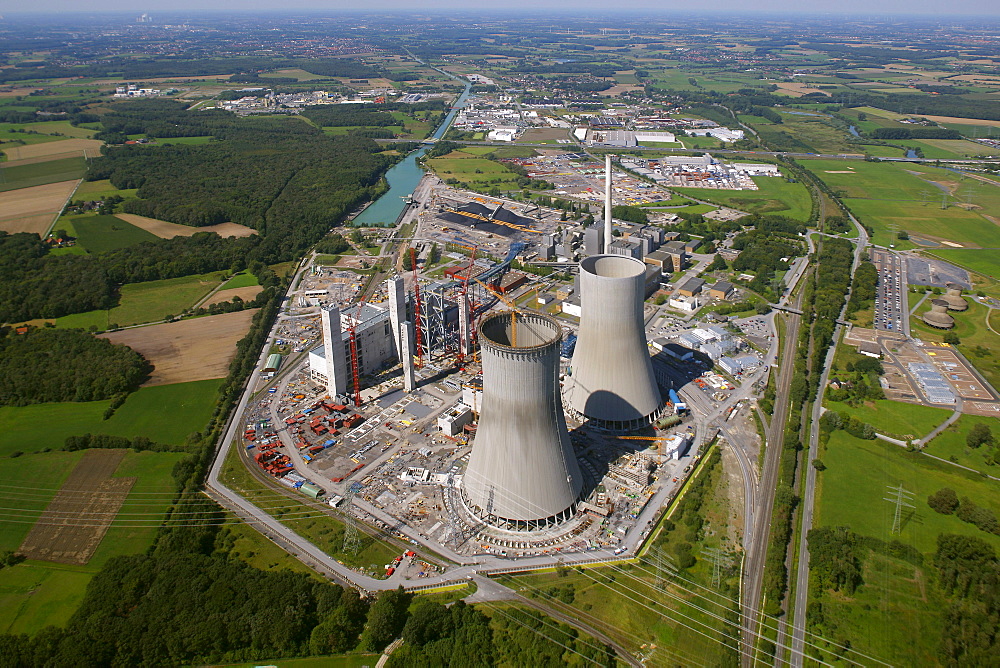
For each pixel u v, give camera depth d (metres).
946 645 133.12
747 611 145.00
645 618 142.88
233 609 141.25
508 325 167.25
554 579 153.50
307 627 139.62
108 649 132.50
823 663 132.62
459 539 165.62
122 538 167.25
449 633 138.00
